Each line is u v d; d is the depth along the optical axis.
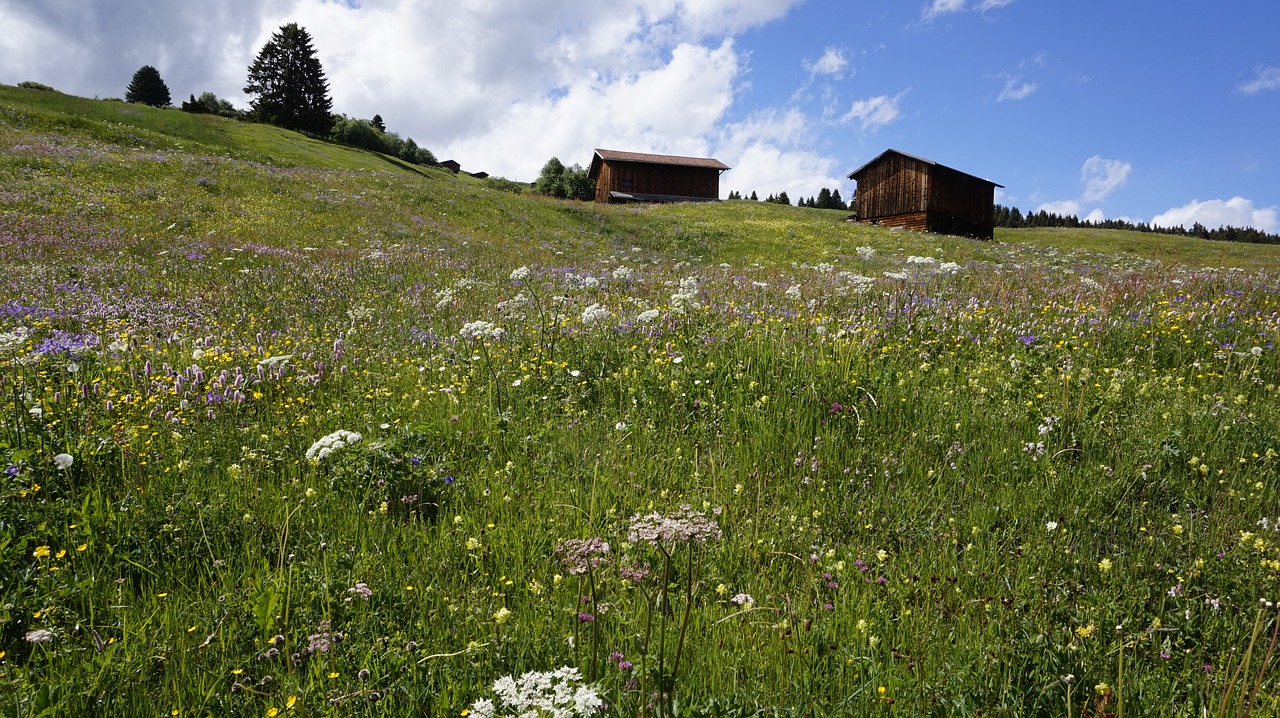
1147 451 4.94
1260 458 4.99
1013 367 7.01
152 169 31.72
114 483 4.55
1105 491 4.57
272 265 17.33
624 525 4.09
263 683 2.73
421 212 31.42
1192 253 48.00
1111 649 2.93
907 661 2.91
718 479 4.80
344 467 4.61
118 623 3.14
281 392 6.78
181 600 3.35
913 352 7.90
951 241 38.06
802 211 61.66
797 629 3.12
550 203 40.81
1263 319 8.90
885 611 3.29
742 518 4.35
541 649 3.00
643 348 7.79
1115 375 6.57
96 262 16.19
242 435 5.54
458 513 4.41
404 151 103.94
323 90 105.69
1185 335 8.22
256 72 103.44
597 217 38.56
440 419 5.91
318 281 15.05
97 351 7.97
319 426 5.88
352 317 11.16
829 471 4.93
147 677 2.85
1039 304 10.45
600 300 12.12
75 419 5.49
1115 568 3.71
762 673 2.91
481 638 3.06
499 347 8.38
